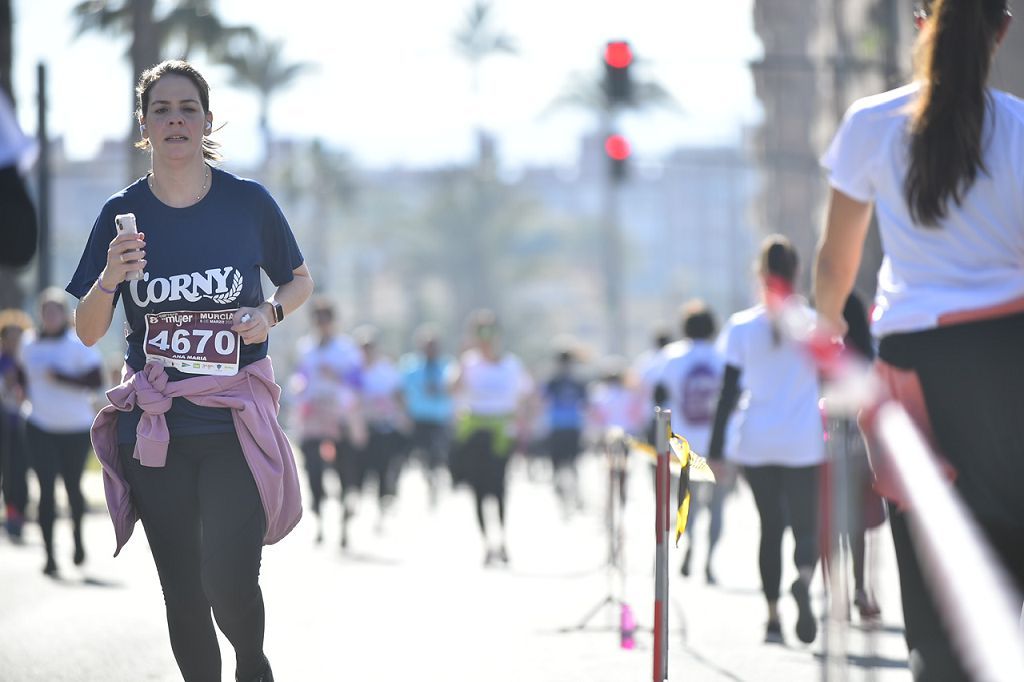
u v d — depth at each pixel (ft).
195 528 47.21
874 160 36.06
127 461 46.96
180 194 47.75
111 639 79.05
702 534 154.61
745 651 74.74
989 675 25.31
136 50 280.92
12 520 138.92
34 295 239.30
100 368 111.75
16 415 138.00
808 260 336.08
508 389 124.88
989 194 34.60
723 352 79.51
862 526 34.40
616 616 88.84
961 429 34.09
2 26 204.13
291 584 107.55
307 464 138.00
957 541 27.81
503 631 82.89
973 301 34.27
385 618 88.84
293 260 49.67
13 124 39.47
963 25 35.09
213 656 48.03
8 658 72.95
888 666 67.72
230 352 47.11
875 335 36.01
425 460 200.44
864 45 250.16
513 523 177.27
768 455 77.51
